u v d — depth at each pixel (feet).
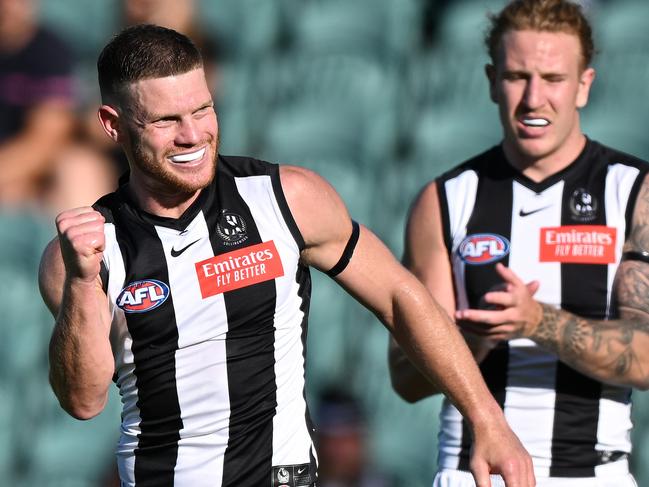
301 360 37.88
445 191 46.83
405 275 37.70
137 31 34.91
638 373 43.68
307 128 93.09
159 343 36.22
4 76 92.38
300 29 96.84
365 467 74.08
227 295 36.09
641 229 44.91
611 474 45.39
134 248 36.11
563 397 44.96
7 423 85.56
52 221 90.74
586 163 46.16
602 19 91.15
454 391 36.81
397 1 95.09
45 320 88.38
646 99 88.69
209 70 94.58
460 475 45.91
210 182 35.35
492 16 47.78
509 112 44.93
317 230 36.88
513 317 41.83
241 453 36.99
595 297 45.09
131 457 37.76
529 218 45.75
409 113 91.71
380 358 83.61
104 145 92.89
